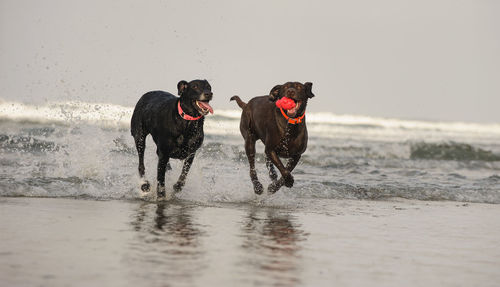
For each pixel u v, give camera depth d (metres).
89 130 13.73
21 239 6.54
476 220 9.63
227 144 21.91
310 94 10.46
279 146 10.67
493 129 52.12
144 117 11.29
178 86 10.26
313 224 8.53
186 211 9.27
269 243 7.01
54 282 4.93
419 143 26.22
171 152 10.52
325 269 5.86
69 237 6.78
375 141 30.47
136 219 8.25
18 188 10.16
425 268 6.12
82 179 11.59
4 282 4.87
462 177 16.27
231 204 10.30
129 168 13.27
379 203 11.21
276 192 11.56
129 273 5.32
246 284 5.16
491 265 6.41
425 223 9.07
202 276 5.34
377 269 5.97
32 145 18.64
